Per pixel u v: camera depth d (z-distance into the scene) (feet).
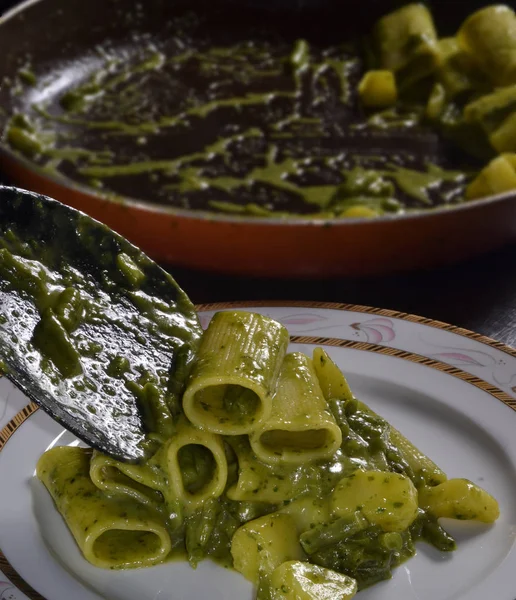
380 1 2.80
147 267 1.49
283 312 1.78
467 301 1.91
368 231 1.83
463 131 2.35
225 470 1.43
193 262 1.91
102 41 2.77
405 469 1.49
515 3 2.69
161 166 2.29
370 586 1.40
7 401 1.63
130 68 2.72
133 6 2.80
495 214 1.86
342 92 2.59
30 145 2.35
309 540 1.41
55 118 2.49
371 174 2.22
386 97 2.50
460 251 1.89
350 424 1.50
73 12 2.70
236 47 2.83
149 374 1.44
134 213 1.87
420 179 2.23
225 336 1.46
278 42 2.85
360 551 1.40
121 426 1.40
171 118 2.49
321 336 1.74
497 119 2.31
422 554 1.43
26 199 1.44
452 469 1.55
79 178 2.26
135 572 1.43
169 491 1.44
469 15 2.74
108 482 1.45
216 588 1.41
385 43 2.61
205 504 1.45
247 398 1.44
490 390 1.63
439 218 1.83
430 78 2.53
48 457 1.53
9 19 2.59
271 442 1.46
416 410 1.63
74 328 1.43
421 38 2.53
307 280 1.96
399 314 1.77
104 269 1.48
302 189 2.20
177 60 2.76
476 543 1.43
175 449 1.43
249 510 1.44
